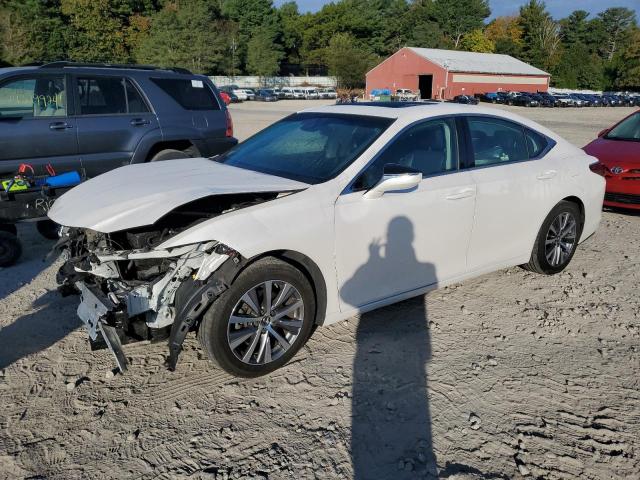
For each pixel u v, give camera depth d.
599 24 111.38
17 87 6.00
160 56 65.38
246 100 57.34
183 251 3.13
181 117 7.19
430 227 3.97
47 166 5.73
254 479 2.59
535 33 99.56
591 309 4.49
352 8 97.19
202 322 3.16
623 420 3.07
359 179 3.67
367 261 3.70
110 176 3.99
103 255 3.20
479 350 3.78
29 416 3.05
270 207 3.31
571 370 3.57
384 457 2.75
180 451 2.79
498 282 5.00
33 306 4.44
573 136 20.50
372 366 3.55
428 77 62.19
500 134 4.62
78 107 6.38
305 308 3.47
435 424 3.00
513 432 2.95
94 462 2.71
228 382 3.38
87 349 3.77
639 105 59.88
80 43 64.19
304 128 4.41
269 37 88.12
